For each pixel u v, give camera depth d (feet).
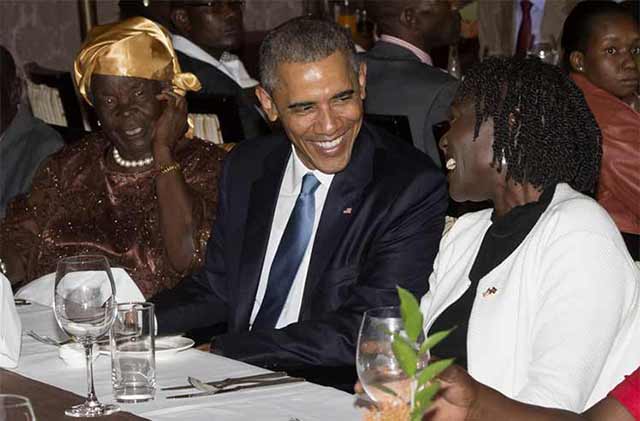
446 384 6.29
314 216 10.50
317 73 9.78
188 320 11.04
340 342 9.86
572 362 7.19
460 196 8.45
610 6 15.01
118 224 13.23
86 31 23.76
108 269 7.89
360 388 6.15
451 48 21.20
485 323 7.86
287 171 10.87
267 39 10.01
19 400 5.62
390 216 10.28
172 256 12.80
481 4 25.07
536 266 7.71
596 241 7.48
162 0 20.48
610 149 13.94
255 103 20.20
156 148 12.94
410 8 16.80
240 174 11.12
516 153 7.98
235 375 8.46
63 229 13.41
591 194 8.49
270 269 10.60
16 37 26.68
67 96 20.07
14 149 17.72
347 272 10.32
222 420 7.34
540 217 7.91
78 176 13.47
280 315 10.54
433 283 8.89
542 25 24.09
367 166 10.48
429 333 8.41
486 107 8.03
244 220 11.00
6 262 13.71
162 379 8.38
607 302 7.33
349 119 9.98
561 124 7.94
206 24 20.26
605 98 14.20
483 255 8.26
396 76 16.56
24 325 10.21
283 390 7.98
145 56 12.80
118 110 12.85
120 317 7.83
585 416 6.67
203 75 18.40
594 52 14.85
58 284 7.79
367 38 24.22
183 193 12.82
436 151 16.22
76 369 8.71
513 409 6.46
